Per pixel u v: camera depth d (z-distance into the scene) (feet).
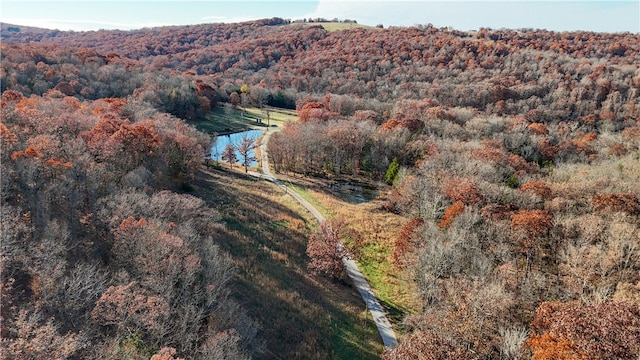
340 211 246.88
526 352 94.79
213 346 92.89
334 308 156.76
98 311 95.76
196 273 122.83
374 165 301.02
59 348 77.87
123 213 137.28
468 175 216.74
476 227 164.25
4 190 135.54
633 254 133.90
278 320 141.18
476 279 123.85
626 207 169.58
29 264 103.04
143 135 206.69
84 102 330.13
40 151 160.04
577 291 124.88
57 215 137.80
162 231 126.72
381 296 169.07
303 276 173.99
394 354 97.45
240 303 141.69
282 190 280.72
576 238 154.30
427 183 221.05
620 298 109.91
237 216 219.41
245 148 317.22
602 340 83.20
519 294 126.72
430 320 116.98
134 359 88.28
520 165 259.80
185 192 235.61
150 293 104.99
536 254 155.02
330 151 308.19
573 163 275.59
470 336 105.81
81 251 125.49
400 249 178.19
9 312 90.33
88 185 157.28
